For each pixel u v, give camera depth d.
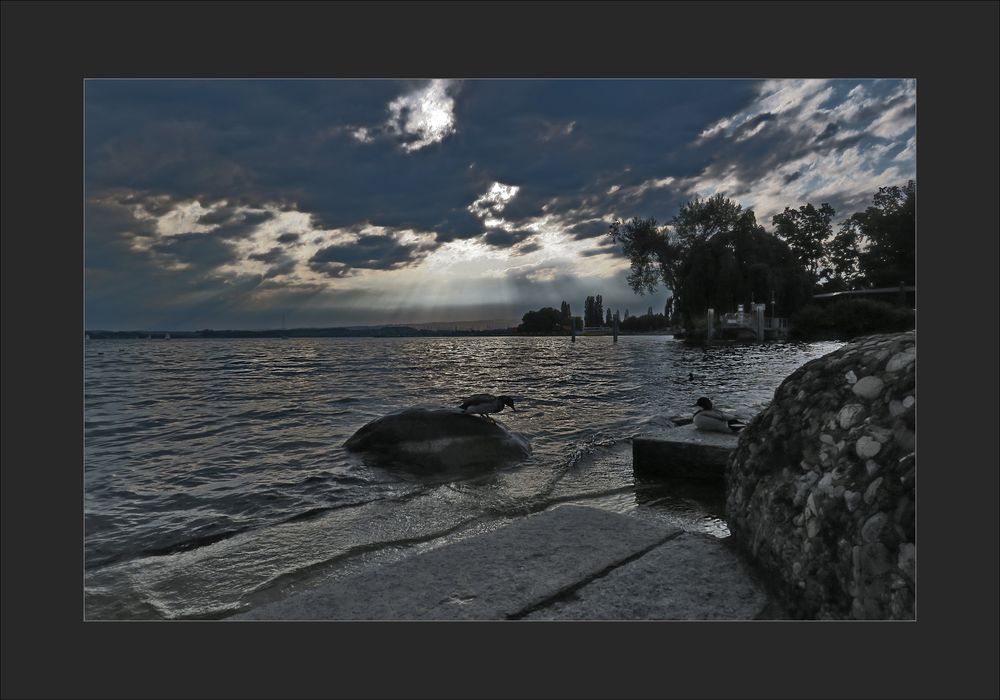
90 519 5.17
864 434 2.51
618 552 3.13
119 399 14.70
